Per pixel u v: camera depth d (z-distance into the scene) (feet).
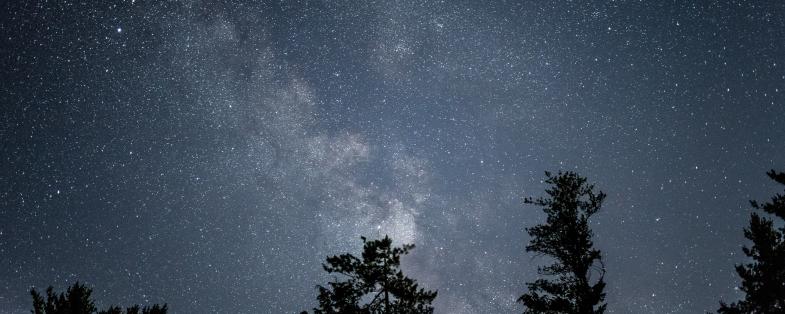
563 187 46.11
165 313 40.32
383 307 42.83
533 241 45.52
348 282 43.32
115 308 38.81
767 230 43.98
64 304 37.22
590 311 40.98
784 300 42.09
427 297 43.34
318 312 42.70
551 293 42.68
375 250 43.86
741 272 44.68
